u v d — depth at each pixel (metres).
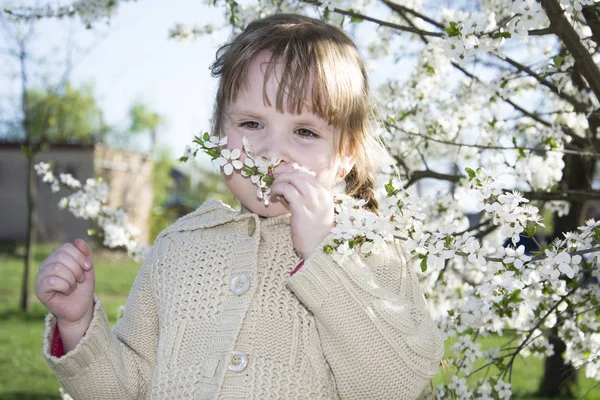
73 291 1.62
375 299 1.52
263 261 1.73
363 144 1.80
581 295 2.59
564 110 3.09
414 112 3.16
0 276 15.03
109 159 23.73
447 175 2.94
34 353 7.74
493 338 6.28
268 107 1.62
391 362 1.50
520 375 7.20
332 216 1.53
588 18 2.41
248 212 1.84
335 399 1.62
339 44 1.76
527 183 3.02
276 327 1.64
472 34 2.12
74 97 13.18
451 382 2.35
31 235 11.01
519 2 2.14
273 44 1.67
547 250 1.63
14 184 24.05
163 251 1.86
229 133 1.68
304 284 1.49
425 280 2.96
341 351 1.51
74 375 1.63
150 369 1.79
